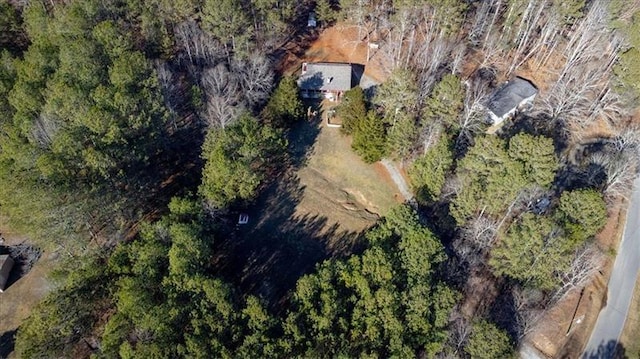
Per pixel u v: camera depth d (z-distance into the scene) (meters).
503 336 45.91
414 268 50.03
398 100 61.53
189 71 73.69
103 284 49.84
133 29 70.50
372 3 80.56
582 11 71.75
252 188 60.16
